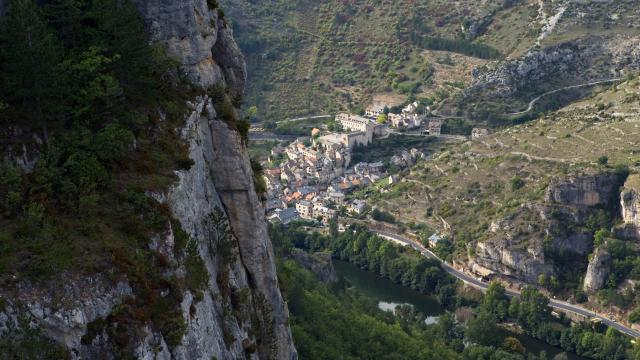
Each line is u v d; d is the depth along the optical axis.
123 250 48.22
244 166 69.31
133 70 60.16
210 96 69.44
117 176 53.50
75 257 45.47
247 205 69.31
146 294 47.94
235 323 61.28
